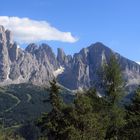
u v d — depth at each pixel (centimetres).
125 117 6312
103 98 6200
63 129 5700
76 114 5622
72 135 5328
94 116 5659
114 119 6006
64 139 5659
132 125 6094
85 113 5656
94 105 6094
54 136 6003
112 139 5781
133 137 6009
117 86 6181
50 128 5962
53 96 6284
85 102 5731
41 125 6212
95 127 5441
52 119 6084
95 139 5378
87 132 5412
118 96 6172
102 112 6112
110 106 6122
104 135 5506
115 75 6169
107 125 5856
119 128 6047
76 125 5588
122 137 6019
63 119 5850
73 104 5859
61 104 6194
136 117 6134
